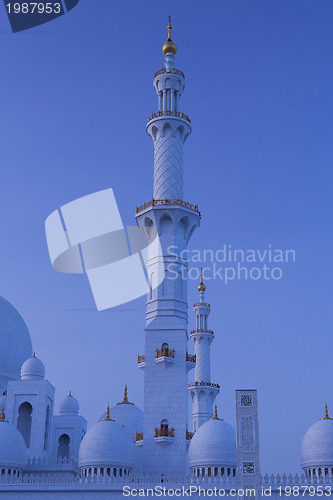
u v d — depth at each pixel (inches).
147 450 3056.1
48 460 3225.9
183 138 3634.4
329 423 3011.8
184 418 3095.5
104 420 3154.5
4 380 4020.7
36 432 3516.2
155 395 3149.6
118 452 2999.5
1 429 3115.2
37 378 3818.9
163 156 3523.6
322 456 2906.0
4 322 4256.9
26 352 4313.5
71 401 4284.0
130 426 3710.6
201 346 4608.8
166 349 3186.5
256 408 2637.8
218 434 3004.4
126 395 3944.4
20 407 3686.0
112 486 2785.4
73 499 2783.0
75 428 3887.8
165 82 3693.4
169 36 3811.5
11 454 3036.4
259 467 2568.9
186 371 3213.6
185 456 3031.5
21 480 2864.2
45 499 2802.7
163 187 3469.5
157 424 3100.4
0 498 2815.0
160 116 3565.5
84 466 3011.8
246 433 2613.2
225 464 2947.8
